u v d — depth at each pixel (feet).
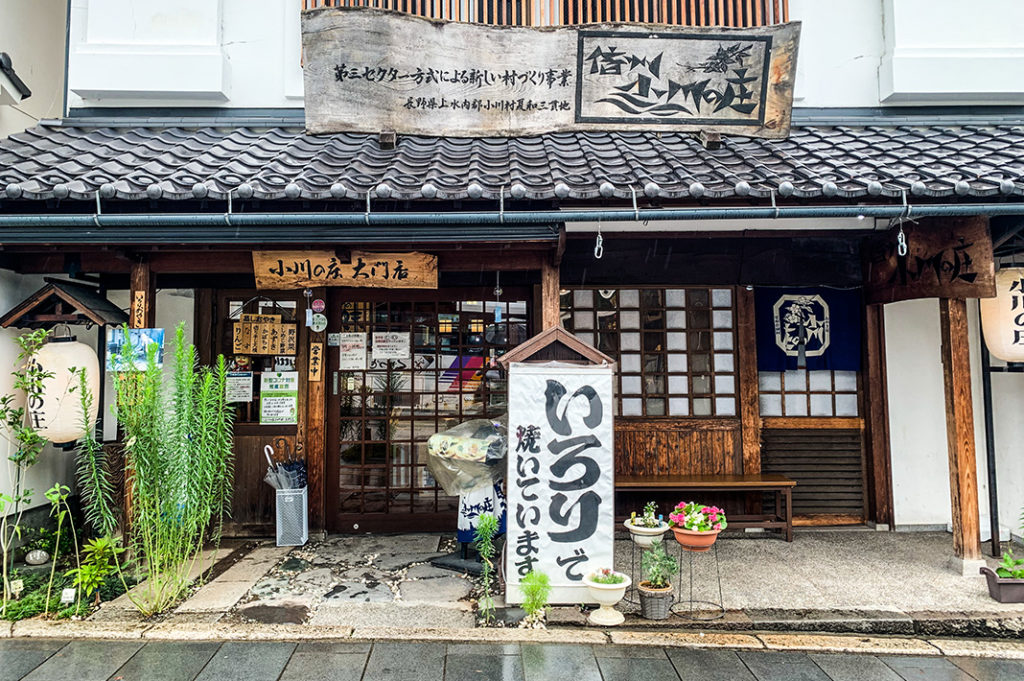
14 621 15.83
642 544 17.44
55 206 17.21
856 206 17.37
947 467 24.98
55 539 20.61
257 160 20.06
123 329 18.45
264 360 25.09
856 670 14.08
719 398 25.14
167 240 17.39
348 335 25.11
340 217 17.02
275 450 24.61
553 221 17.42
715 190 17.29
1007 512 24.16
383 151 21.44
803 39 25.59
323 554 21.79
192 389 17.57
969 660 14.61
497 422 20.88
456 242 18.13
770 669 14.03
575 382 17.28
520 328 25.49
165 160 19.54
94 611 16.57
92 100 24.40
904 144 21.63
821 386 25.62
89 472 20.40
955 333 19.84
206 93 23.91
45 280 19.52
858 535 24.11
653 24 22.09
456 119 22.67
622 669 13.89
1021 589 17.26
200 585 18.61
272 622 16.08
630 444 24.88
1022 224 17.87
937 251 19.60
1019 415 24.22
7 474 20.13
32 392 17.95
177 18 24.08
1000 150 20.36
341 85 22.18
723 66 22.30
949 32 24.71
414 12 24.56
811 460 25.43
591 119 22.84
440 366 25.36
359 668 13.84
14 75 23.22
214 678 13.37
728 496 24.79
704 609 16.87
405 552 22.00
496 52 22.56
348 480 24.95
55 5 29.94
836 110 25.13
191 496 17.26
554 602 16.96
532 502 17.01
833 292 25.21
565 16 24.79
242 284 24.43
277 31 25.13
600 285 24.97
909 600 17.47
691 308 25.31
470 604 17.30
